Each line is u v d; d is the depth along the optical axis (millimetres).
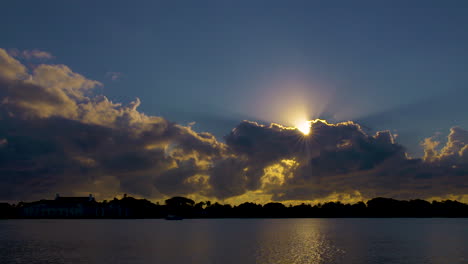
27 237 127875
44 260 73125
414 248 94562
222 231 173125
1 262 70875
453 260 74125
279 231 175375
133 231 166125
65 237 128750
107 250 88875
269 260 73375
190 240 118500
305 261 72375
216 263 69562
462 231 172000
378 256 79375
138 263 69562
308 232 166125
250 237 133375
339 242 112312
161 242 110188
